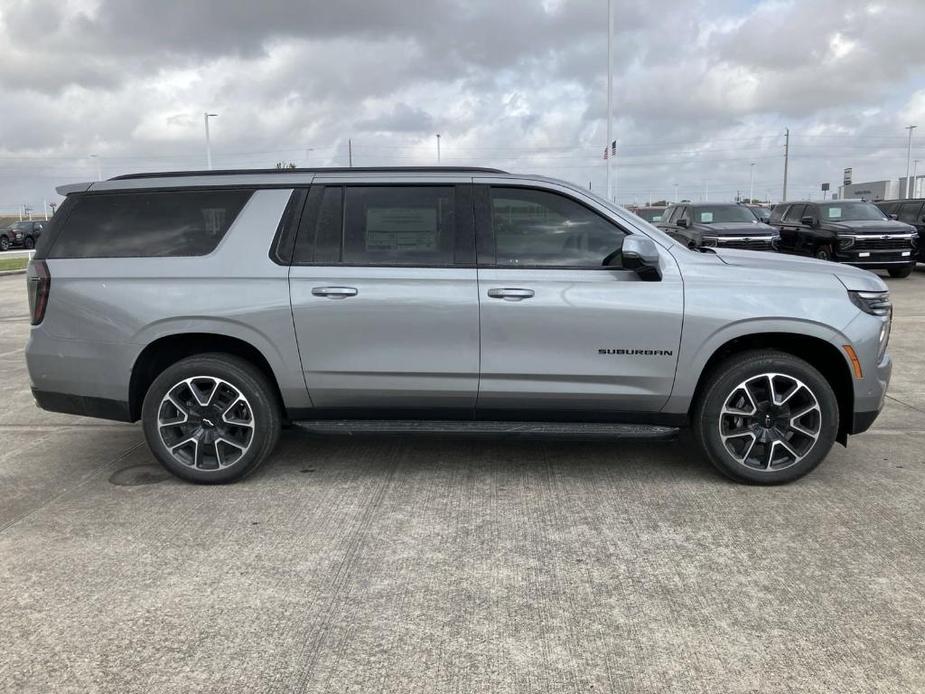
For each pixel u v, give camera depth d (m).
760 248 16.05
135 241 4.43
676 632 2.87
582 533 3.77
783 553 3.52
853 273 4.35
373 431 4.41
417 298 4.21
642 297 4.16
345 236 4.32
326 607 3.08
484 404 4.37
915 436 5.38
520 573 3.36
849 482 4.44
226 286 4.30
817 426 4.25
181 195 4.45
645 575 3.32
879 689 2.51
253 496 4.31
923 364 7.94
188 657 2.73
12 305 14.79
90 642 2.83
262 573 3.37
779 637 2.82
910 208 18.30
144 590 3.22
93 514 4.07
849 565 3.39
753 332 4.17
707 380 4.32
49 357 4.47
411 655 2.74
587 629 2.90
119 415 4.47
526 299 4.18
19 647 2.80
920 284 15.80
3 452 5.23
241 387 4.37
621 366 4.22
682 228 17.84
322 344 4.29
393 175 4.36
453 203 4.30
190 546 3.65
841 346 4.17
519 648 2.78
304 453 5.10
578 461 4.88
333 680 2.60
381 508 4.12
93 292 4.37
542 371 4.25
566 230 4.29
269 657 2.73
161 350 4.55
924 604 3.05
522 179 4.31
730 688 2.53
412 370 4.29
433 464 4.85
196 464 4.46
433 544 3.66
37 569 3.43
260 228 4.35
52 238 4.50
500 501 4.20
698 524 3.86
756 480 4.35
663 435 4.29
